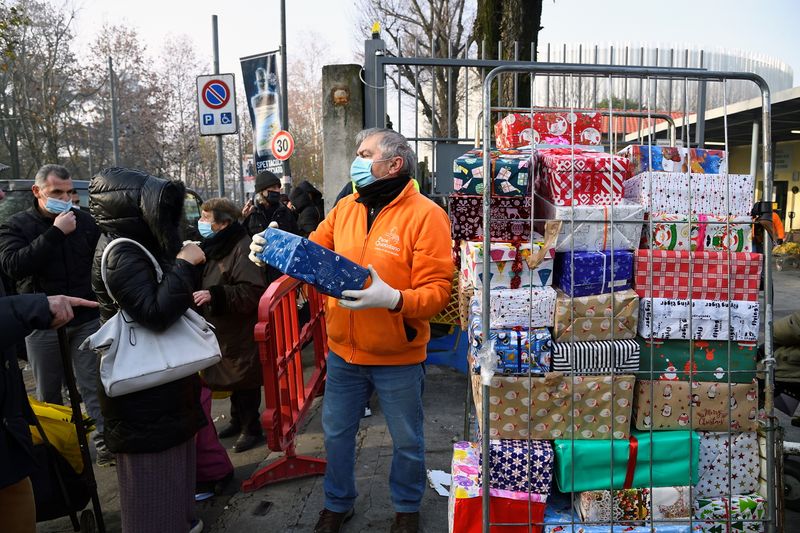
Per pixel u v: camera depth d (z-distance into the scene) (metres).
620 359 2.20
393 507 3.06
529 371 2.19
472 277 2.39
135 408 2.25
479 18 7.13
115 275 2.15
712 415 2.23
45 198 3.70
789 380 3.41
